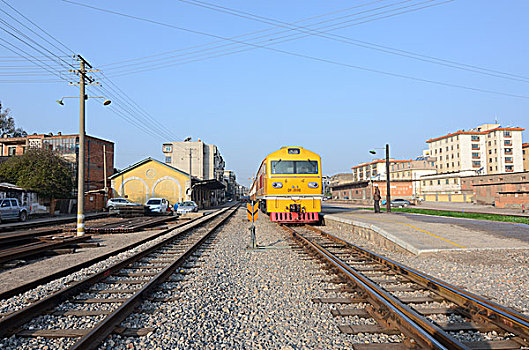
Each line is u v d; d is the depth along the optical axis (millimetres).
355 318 5180
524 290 6574
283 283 7246
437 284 6398
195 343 4383
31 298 6250
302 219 18578
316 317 5285
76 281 7453
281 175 18688
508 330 4582
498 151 97438
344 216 20438
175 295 6379
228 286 7105
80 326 4887
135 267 8859
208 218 27875
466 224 14938
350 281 7008
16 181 34688
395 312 4883
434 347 3955
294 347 4316
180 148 84000
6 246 12320
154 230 19922
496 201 46031
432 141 110250
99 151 52781
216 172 93500
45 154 36719
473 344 4242
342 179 137250
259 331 4805
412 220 16969
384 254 10828
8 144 51562
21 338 4508
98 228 18141
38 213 33812
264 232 17688
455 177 75875
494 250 10086
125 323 4957
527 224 15164
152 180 46719
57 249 11820
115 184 46656
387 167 27016
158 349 4207
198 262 9609
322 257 9711
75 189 45750
